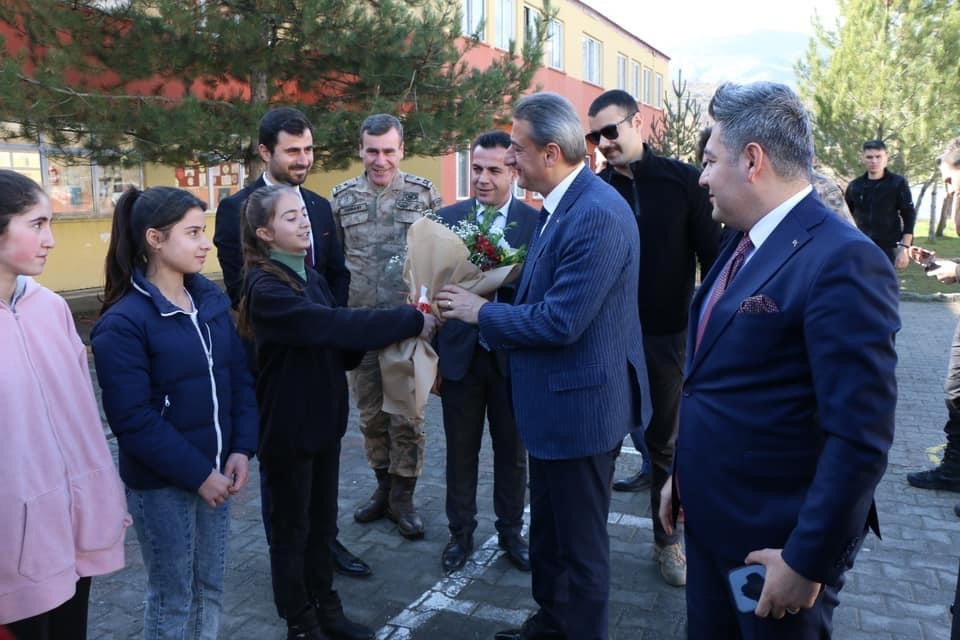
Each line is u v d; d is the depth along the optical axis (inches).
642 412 104.5
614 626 123.7
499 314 99.7
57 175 439.5
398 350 125.5
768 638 70.0
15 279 78.3
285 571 108.7
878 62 714.2
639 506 173.9
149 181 493.0
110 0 285.3
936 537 156.9
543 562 110.2
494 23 652.1
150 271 94.0
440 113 343.3
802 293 64.4
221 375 97.6
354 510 170.7
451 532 144.5
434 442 221.0
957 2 695.1
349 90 346.9
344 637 116.9
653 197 133.4
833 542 61.2
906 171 732.7
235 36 288.7
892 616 127.1
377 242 152.1
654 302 134.6
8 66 254.7
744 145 68.4
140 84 309.9
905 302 525.7
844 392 60.7
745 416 69.1
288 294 101.3
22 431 76.0
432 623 124.8
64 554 79.5
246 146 315.6
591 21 866.1
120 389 87.6
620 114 130.8
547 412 99.7
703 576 76.6
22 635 78.0
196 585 99.6
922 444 216.1
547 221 101.3
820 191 126.0
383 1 313.3
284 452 104.8
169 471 89.4
